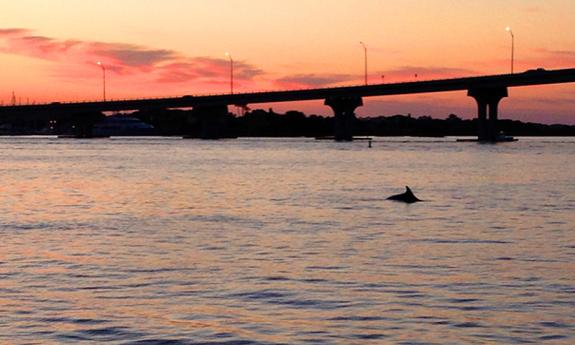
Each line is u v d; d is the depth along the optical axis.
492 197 78.12
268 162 162.50
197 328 26.08
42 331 25.72
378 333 25.52
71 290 31.62
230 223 55.19
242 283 32.88
